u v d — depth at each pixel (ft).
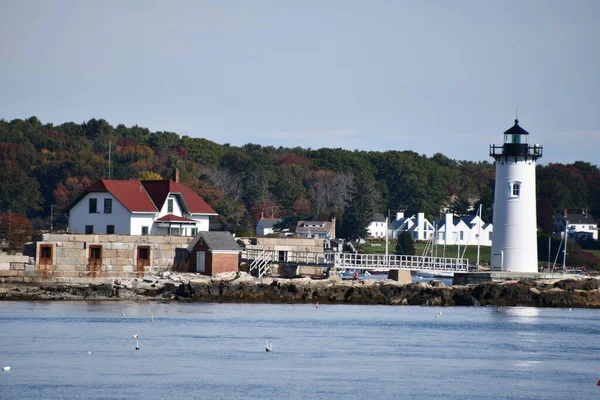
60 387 565.12
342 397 555.28
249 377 603.26
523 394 575.79
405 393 569.64
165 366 634.02
